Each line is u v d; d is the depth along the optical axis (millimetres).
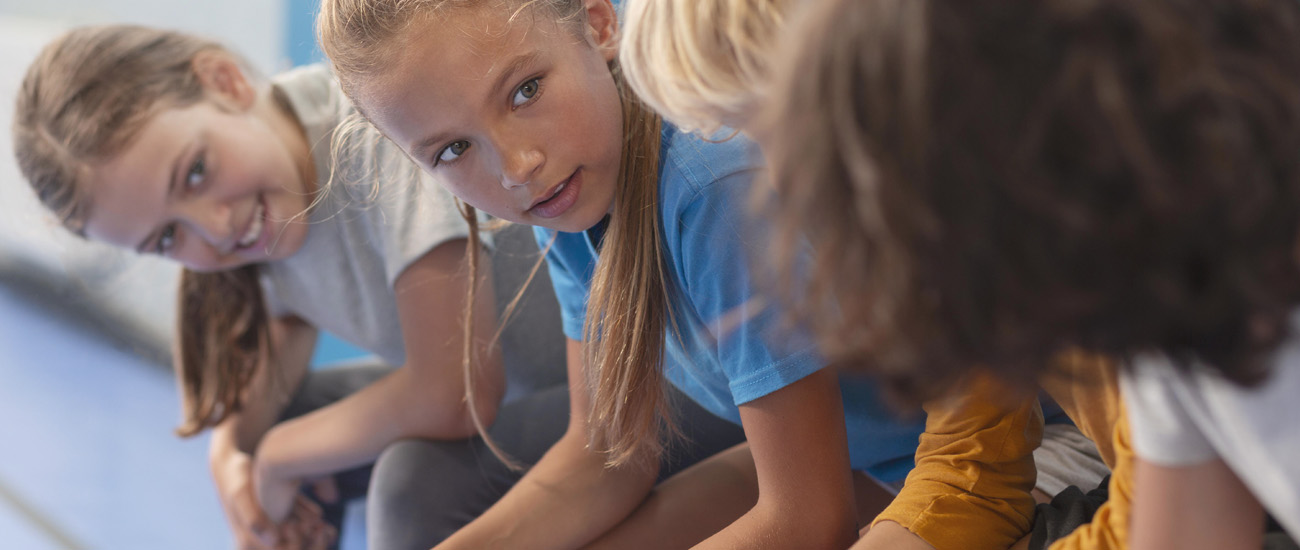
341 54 739
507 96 708
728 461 1021
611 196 773
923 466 789
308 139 1202
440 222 1149
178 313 1396
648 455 987
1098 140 352
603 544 980
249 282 1361
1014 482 767
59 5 2488
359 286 1271
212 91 1161
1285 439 451
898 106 372
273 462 1345
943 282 386
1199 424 490
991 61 361
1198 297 378
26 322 2352
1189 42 352
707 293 757
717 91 570
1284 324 401
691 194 746
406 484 1100
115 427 1956
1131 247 366
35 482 1796
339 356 2047
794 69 406
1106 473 841
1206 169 353
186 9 2520
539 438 1180
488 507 1127
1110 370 615
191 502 1718
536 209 753
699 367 901
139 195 1123
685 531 982
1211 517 515
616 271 807
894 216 379
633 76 614
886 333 409
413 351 1186
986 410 766
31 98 1156
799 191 409
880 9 377
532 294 1294
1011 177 362
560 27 724
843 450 790
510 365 1320
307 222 1210
